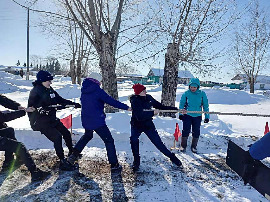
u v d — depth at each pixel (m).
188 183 3.88
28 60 30.44
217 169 4.47
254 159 1.98
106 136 4.10
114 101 4.04
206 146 5.78
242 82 55.66
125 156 4.96
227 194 3.56
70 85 19.83
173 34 7.59
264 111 14.68
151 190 3.61
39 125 4.01
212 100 20.16
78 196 3.37
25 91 21.25
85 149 5.20
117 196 3.40
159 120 6.91
